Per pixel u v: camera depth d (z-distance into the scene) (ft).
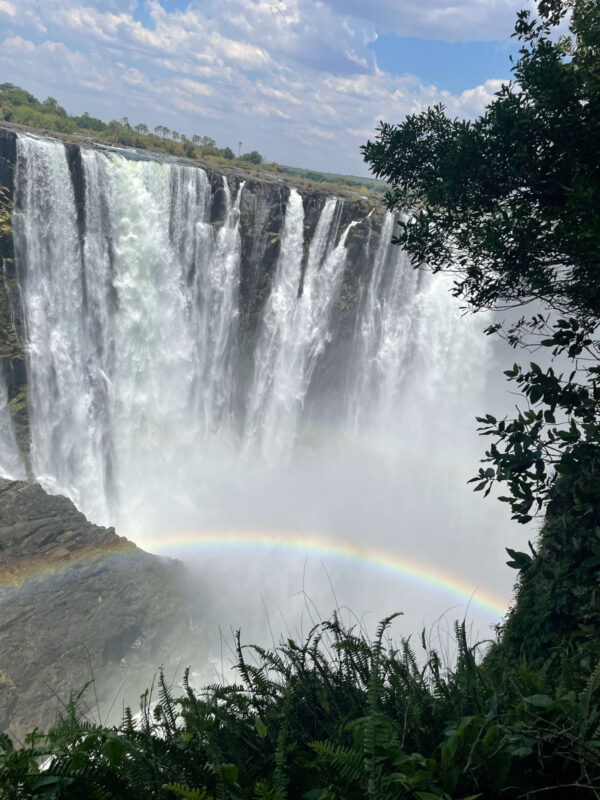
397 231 159.94
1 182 122.11
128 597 73.97
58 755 6.93
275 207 152.87
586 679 9.25
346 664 9.86
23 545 76.43
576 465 15.84
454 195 24.11
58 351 133.59
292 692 9.09
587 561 14.99
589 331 19.42
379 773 6.81
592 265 17.94
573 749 7.31
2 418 130.82
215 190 146.41
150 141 199.62
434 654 9.86
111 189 132.26
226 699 9.09
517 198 23.58
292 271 157.07
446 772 7.06
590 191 18.02
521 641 24.77
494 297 24.00
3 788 6.43
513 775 7.34
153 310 143.02
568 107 21.66
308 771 7.58
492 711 8.01
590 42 22.70
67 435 138.31
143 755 7.20
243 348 159.02
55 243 128.77
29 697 59.98
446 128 25.82
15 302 127.44
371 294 164.14
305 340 161.79
